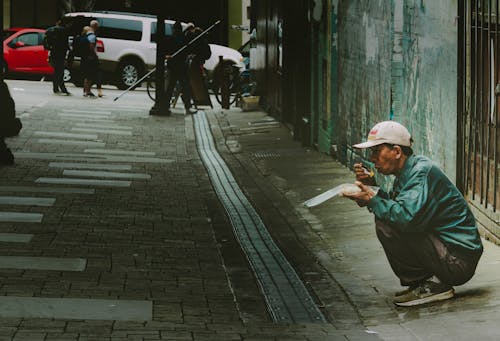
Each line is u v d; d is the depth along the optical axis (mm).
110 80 29234
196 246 8609
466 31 8195
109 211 10078
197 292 6910
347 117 12984
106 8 40219
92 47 24672
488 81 7793
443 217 6098
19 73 29375
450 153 8586
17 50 29250
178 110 22609
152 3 40438
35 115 19609
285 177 12672
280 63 19531
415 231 6055
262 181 12625
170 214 10148
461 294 6430
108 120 19656
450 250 6105
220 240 8945
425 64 9297
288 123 18531
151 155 15133
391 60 10438
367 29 11664
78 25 28297
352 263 7930
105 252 8086
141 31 29391
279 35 19594
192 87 21609
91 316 5977
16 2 37375
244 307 6555
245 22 39281
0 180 11680
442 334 5500
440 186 6078
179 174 13258
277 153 15039
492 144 7777
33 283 6812
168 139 17297
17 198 10469
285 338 5574
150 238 8844
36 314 5938
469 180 8281
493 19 7719
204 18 40031
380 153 6172
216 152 15742
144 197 11148
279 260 8078
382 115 10945
